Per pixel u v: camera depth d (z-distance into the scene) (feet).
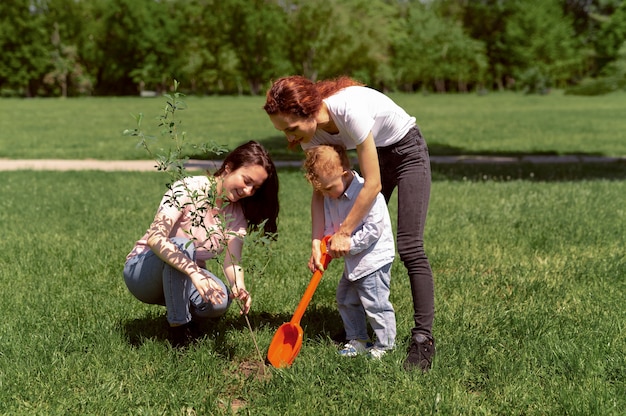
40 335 11.96
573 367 10.55
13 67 196.13
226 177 10.90
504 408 9.52
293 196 28.30
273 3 223.51
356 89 10.51
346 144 10.72
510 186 31.35
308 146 10.97
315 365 10.68
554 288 15.01
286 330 10.84
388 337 11.31
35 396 9.82
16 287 15.26
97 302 14.15
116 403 9.54
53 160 46.09
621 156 49.96
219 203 10.99
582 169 41.70
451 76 241.35
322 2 220.02
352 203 10.99
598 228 20.90
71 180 34.24
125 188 31.42
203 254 11.44
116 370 10.63
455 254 18.13
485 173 39.45
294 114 9.72
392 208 25.38
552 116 95.35
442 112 109.19
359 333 11.72
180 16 219.00
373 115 10.49
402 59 241.14
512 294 14.70
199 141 57.93
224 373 10.84
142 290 11.46
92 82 222.48
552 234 20.18
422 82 254.88
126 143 57.41
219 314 11.56
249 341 11.91
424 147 11.13
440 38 239.50
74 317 13.29
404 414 9.36
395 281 15.57
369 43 223.92
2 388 9.90
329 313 13.66
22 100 169.07
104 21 213.46
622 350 11.29
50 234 20.80
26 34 197.26
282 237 20.08
